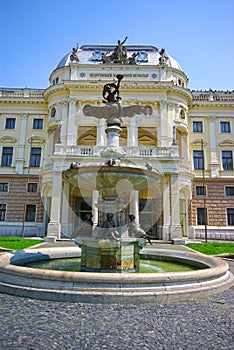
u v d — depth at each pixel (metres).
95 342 3.57
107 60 33.09
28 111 34.28
